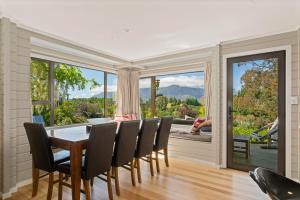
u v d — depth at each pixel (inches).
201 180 120.1
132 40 136.8
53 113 155.2
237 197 99.2
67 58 156.5
